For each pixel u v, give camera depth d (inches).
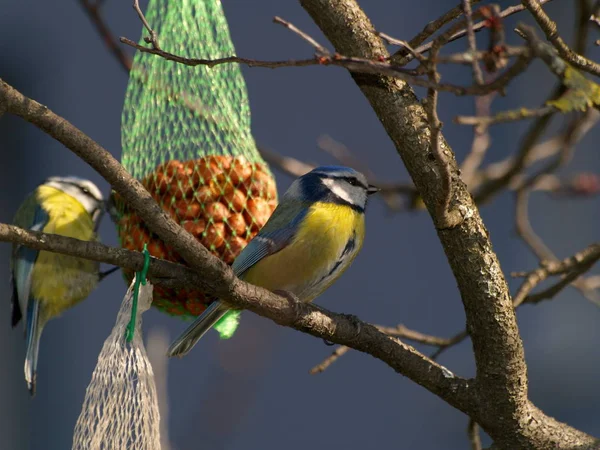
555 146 455.8
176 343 289.3
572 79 201.3
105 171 227.9
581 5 327.0
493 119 194.2
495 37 191.3
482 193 421.7
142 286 257.8
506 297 245.4
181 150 351.6
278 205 333.7
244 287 254.2
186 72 359.6
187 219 328.5
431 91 203.9
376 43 243.8
